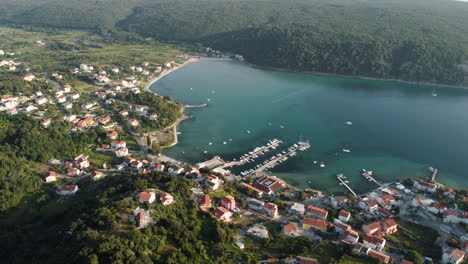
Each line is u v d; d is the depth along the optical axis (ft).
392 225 584.40
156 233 482.28
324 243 525.34
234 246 506.89
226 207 598.75
